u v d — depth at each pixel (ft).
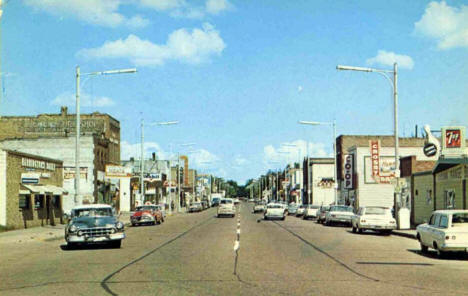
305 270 47.32
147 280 41.47
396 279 42.19
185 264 52.03
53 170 139.44
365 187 223.10
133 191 263.08
